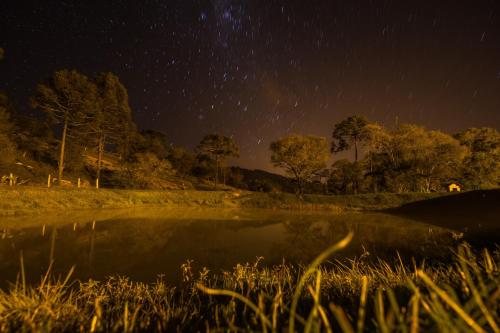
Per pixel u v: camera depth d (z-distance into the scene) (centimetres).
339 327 150
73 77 2998
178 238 1166
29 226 1281
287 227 1608
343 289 311
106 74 3522
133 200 2769
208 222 1720
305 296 279
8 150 2797
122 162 4659
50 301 201
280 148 4481
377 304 99
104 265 745
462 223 1598
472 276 196
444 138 3928
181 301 343
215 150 6291
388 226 1650
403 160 4197
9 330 150
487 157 4178
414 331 84
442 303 119
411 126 4084
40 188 2208
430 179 4025
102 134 3625
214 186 5878
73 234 1145
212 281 609
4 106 3519
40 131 3950
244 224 1692
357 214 2520
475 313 90
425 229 1477
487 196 2442
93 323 151
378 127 4256
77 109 3061
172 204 2959
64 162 3631
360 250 960
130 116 3712
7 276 637
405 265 695
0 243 941
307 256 890
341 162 5194
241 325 194
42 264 736
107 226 1391
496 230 1241
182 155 6075
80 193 2455
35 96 2839
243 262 808
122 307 314
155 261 798
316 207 3166
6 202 1794
